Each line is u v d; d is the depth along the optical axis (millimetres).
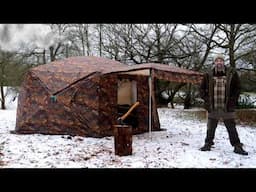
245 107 20688
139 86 10508
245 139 9320
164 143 8445
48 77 9977
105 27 23328
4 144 8070
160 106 24312
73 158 6672
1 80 23078
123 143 6891
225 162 6379
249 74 19453
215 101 7191
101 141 8633
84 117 9383
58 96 9609
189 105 22641
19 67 23422
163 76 7957
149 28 22016
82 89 9500
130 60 22812
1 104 23438
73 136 9320
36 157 6734
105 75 9359
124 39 22484
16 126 10148
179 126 12375
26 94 10125
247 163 6316
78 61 10719
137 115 10422
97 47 25047
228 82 7008
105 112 9469
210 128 7402
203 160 6555
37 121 9797
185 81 8297
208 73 7191
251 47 18469
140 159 6613
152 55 22109
